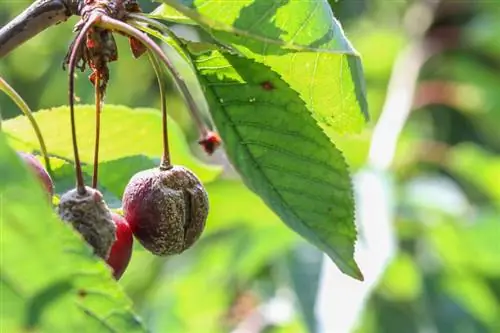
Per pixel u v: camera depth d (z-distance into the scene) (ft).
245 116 1.12
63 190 1.30
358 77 1.16
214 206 1.79
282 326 1.99
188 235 1.16
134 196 1.14
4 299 0.94
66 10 1.10
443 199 1.88
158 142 1.36
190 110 1.12
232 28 1.04
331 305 1.61
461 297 1.99
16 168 0.91
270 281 2.09
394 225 1.76
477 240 1.87
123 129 1.34
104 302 0.95
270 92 1.11
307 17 1.07
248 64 1.10
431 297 1.94
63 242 0.93
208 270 2.03
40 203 0.91
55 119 1.29
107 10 1.09
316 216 1.13
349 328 1.59
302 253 1.70
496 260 1.89
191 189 1.15
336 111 1.19
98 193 1.09
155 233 1.14
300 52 1.14
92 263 0.93
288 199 1.13
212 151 1.19
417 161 2.07
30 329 0.95
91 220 1.08
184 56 1.11
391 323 1.96
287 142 1.12
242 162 1.13
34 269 0.94
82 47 1.10
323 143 1.12
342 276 1.64
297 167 1.13
